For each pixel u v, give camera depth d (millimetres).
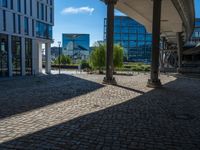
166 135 7520
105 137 7215
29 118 9367
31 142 6730
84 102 13047
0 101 13133
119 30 104875
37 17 39188
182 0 28781
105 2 24453
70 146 6465
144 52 105750
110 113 10414
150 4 29828
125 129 8055
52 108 11320
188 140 7098
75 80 27875
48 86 21094
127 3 29625
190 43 81375
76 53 72250
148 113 10547
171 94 16703
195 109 11578
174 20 40219
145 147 6504
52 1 43875
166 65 69750
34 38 38375
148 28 48688
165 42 70750
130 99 14281
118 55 45719
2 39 31312
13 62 33625
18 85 21844
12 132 7590
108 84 23344
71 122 8828
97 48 45781
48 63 43969
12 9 32781
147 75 39844
